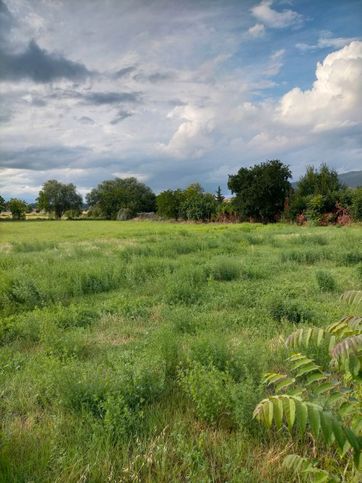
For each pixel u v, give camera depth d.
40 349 5.54
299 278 10.27
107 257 14.40
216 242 18.16
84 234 34.38
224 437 3.26
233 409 3.46
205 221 57.50
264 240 19.95
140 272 10.79
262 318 6.53
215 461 2.99
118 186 100.19
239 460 2.91
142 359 4.37
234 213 52.09
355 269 10.43
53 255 15.66
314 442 3.05
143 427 3.37
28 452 3.02
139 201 93.94
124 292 9.30
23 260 13.57
